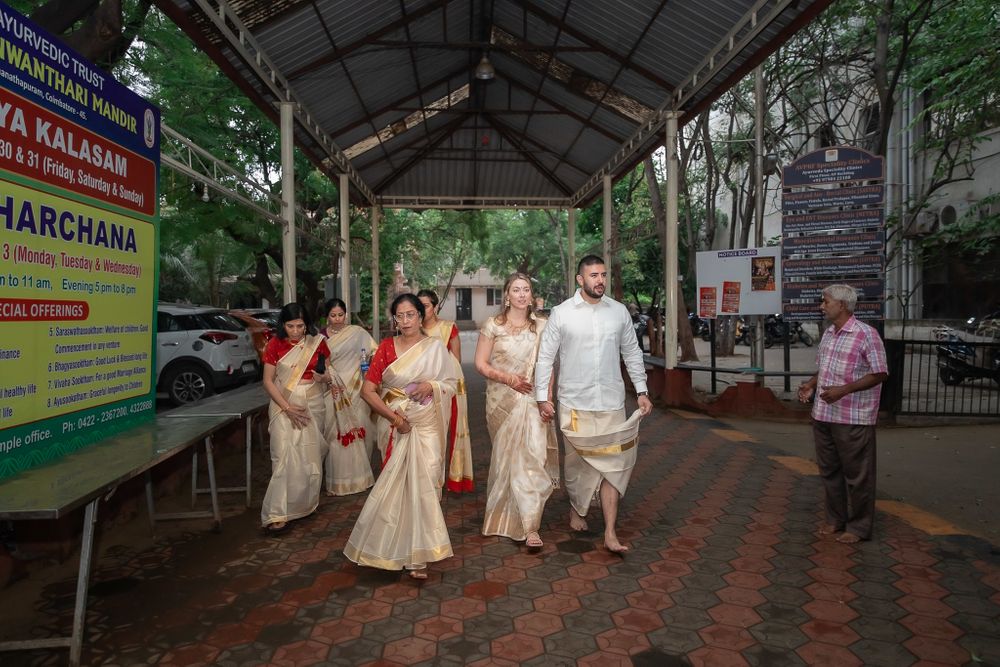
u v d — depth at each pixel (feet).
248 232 39.86
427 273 120.67
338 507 16.94
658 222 35.96
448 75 36.35
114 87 13.61
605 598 11.42
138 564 13.08
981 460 22.16
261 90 26.58
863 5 37.83
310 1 22.33
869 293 28.66
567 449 14.58
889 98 33.27
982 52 36.17
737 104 52.31
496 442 14.53
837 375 13.71
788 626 10.36
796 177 29.12
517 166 48.93
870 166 28.25
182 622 10.64
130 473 10.49
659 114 32.40
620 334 13.98
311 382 15.42
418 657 9.54
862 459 13.67
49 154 11.45
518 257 104.06
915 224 53.06
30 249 10.92
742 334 77.56
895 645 9.75
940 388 39.52
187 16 20.02
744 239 47.21
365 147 40.83
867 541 13.98
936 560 12.93
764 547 13.74
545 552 13.60
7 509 8.31
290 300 27.68
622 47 28.58
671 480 19.02
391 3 25.61
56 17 19.08
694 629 10.30
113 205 13.57
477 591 11.75
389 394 12.36
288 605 11.25
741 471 19.98
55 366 11.56
